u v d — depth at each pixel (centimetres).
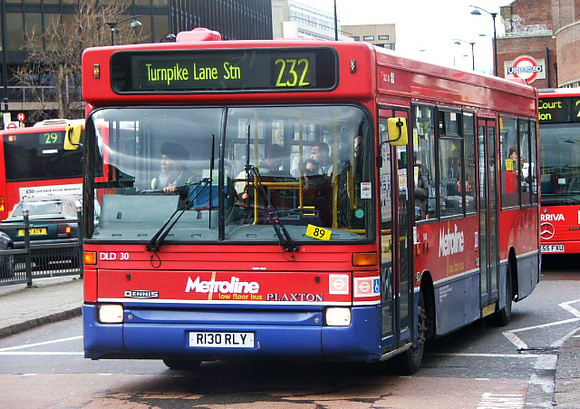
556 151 2534
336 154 1081
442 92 1355
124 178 1120
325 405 1054
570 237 2528
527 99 1884
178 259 1095
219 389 1163
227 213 1091
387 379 1216
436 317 1301
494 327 1688
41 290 2423
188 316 1091
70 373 1316
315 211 1077
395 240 1143
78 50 7100
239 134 1099
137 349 1102
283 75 1091
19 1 8306
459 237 1415
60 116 7050
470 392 1125
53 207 3272
